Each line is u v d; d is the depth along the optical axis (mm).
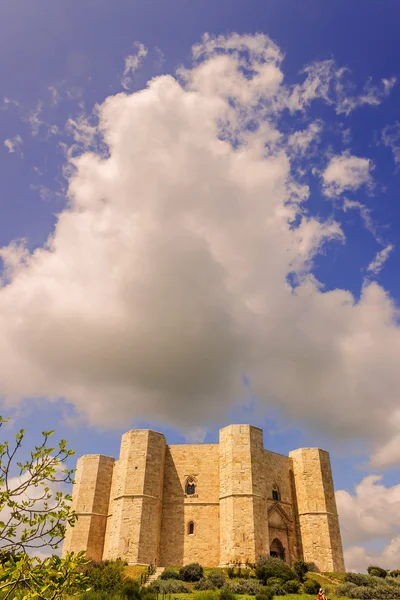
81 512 50750
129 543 42844
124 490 45781
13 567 7559
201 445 50750
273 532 45812
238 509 43688
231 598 30922
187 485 49062
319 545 46344
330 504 49188
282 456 51844
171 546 45812
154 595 27156
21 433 8695
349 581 40375
